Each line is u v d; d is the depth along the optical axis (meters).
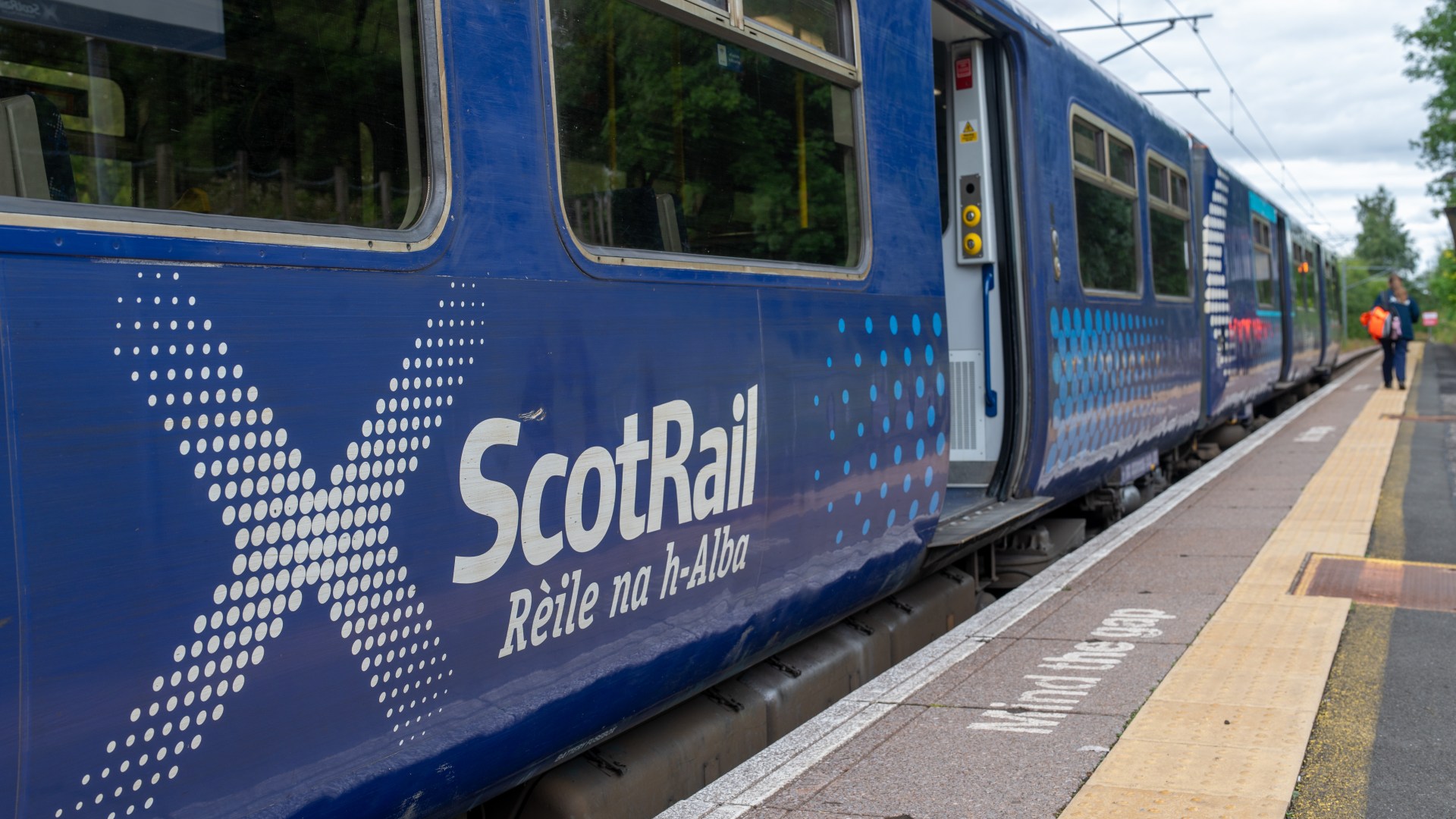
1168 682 3.82
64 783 1.80
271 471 2.07
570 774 3.21
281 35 2.26
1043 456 6.19
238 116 2.19
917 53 4.66
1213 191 10.93
